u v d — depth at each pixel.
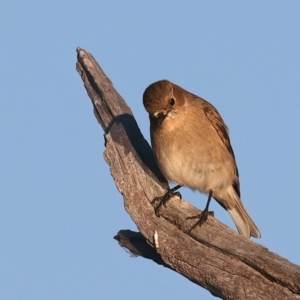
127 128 14.88
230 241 11.93
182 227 12.44
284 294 11.27
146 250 13.59
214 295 12.27
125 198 12.98
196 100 14.44
